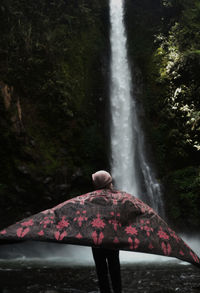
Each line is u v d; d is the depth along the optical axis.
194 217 13.45
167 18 18.38
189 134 14.84
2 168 11.81
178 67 15.80
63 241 2.49
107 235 2.54
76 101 14.62
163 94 16.17
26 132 12.45
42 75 13.96
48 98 13.77
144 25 18.56
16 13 14.17
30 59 13.57
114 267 2.92
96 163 13.91
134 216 2.71
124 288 4.00
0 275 5.40
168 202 14.09
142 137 15.74
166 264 7.39
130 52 17.78
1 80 12.47
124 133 15.71
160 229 2.67
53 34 15.05
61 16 16.00
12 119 12.09
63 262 8.41
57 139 13.52
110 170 14.17
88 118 14.75
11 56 13.39
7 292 3.75
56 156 13.05
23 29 14.09
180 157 14.95
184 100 15.39
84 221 2.60
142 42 18.02
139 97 16.53
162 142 15.47
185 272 5.71
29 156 12.12
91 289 3.95
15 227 2.55
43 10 15.54
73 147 13.72
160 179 14.80
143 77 16.94
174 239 2.65
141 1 19.27
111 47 17.67
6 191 11.62
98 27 17.61
